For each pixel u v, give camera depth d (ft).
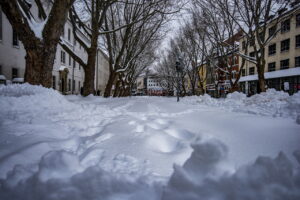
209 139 5.36
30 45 23.72
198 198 4.37
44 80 24.90
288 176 4.40
